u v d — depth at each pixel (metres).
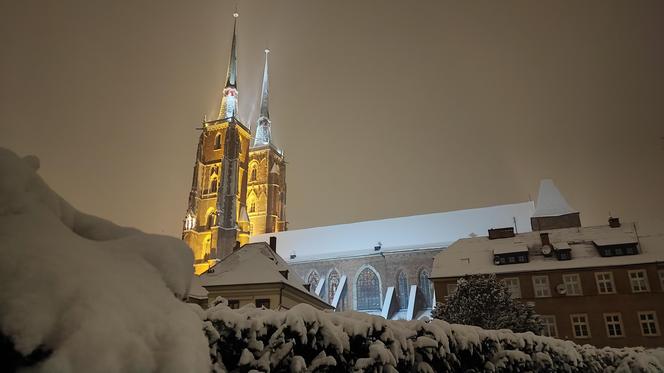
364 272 71.00
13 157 4.52
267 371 6.69
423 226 72.88
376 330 8.68
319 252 76.50
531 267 44.69
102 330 3.64
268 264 43.44
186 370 4.04
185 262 5.45
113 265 4.43
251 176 96.69
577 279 42.56
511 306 29.39
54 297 3.61
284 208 98.62
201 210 88.19
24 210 4.16
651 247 42.59
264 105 109.12
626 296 40.66
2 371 3.48
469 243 50.88
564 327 41.34
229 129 90.44
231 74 102.88
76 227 5.25
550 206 61.97
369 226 77.00
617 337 39.66
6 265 3.57
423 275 67.38
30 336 3.39
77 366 3.43
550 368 13.71
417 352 9.52
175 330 4.28
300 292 43.84
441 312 31.11
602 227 47.47
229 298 40.22
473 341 11.01
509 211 68.88
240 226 86.94
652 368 19.78
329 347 7.57
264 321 7.24
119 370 3.63
